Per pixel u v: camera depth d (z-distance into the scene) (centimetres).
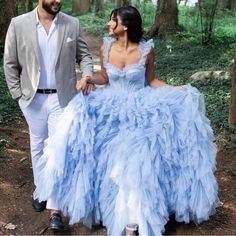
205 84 915
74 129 381
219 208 445
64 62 406
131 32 393
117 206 364
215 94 838
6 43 406
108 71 401
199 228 406
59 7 393
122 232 368
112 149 376
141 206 357
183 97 400
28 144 620
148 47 401
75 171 380
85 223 396
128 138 373
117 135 382
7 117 716
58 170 379
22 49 400
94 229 403
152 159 368
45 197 385
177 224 410
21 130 675
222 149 600
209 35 1434
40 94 412
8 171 526
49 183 381
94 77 413
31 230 407
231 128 656
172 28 1638
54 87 411
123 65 399
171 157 375
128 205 358
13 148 600
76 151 379
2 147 596
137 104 392
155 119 383
